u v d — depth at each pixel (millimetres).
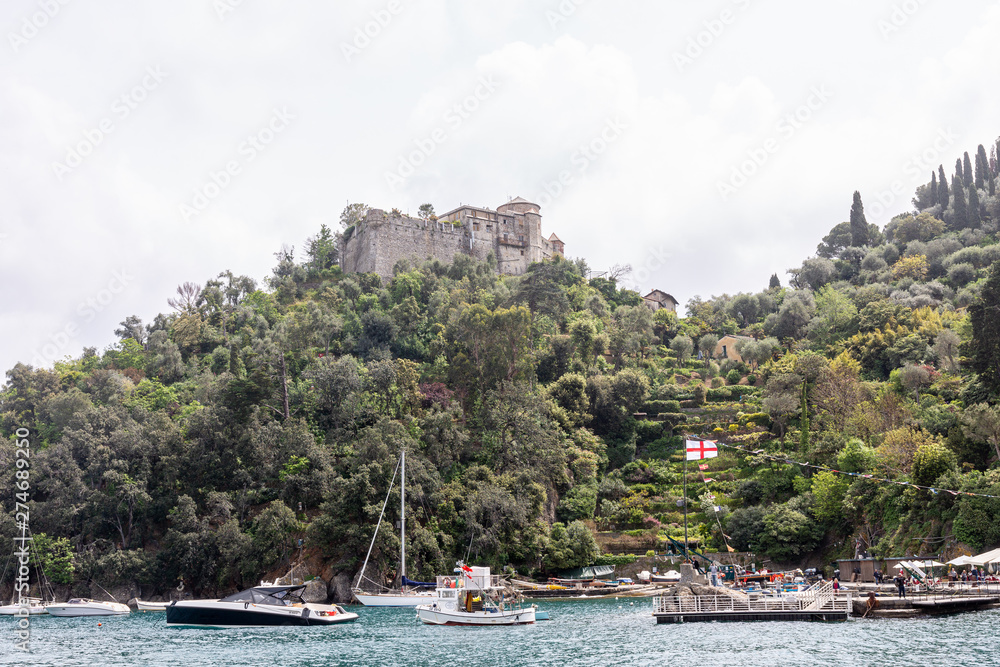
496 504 103250
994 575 73562
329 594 94875
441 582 83938
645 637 58906
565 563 105375
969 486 77938
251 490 104062
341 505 97188
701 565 99625
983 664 43062
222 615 73438
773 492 113750
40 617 86250
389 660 53250
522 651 55250
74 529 101500
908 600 63406
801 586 77625
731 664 46875
